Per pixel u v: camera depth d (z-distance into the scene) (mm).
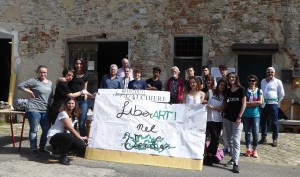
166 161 7125
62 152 6996
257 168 7367
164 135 7297
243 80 11859
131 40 12570
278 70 11633
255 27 11750
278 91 9492
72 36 12953
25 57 13164
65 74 7859
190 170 6953
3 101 13578
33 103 7629
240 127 7145
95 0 12797
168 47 12297
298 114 11508
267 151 8844
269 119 10680
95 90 12984
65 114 7125
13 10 13203
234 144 7113
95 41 12844
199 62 12195
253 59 11844
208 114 7441
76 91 7902
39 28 13102
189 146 7152
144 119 7441
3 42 14352
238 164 7578
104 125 7516
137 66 12523
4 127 11070
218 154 7559
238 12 11852
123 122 7480
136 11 12523
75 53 13078
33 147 7648
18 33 13195
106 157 7312
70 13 12953
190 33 12148
